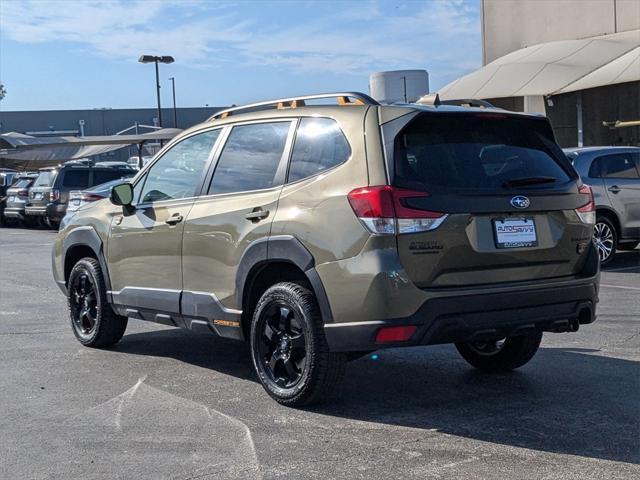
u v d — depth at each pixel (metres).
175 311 6.35
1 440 4.95
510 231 5.15
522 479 4.20
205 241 6.02
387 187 4.89
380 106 5.21
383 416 5.29
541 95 19.78
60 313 9.45
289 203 5.41
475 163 5.21
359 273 4.88
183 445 4.80
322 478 4.25
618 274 11.65
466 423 5.12
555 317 5.32
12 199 25.67
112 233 7.05
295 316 5.34
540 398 5.64
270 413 5.40
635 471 4.29
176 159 6.68
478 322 5.00
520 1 24.25
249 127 6.07
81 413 5.47
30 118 73.50
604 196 12.32
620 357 6.77
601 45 21.06
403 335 4.85
